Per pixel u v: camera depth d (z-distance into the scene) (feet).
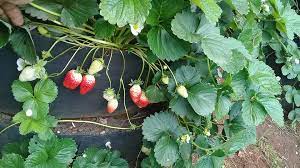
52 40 1.53
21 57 1.47
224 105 1.70
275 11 1.99
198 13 1.55
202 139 1.76
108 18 1.29
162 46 1.51
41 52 1.54
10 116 1.71
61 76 1.60
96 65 1.56
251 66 1.75
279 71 2.94
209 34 1.52
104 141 1.79
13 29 1.42
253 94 1.76
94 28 1.52
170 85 1.63
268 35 2.12
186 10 1.51
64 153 1.61
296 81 2.96
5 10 1.35
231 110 1.84
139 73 1.70
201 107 1.61
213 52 1.48
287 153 2.82
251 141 1.89
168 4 1.49
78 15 1.44
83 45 1.56
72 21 1.44
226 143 1.69
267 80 1.77
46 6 1.43
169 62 1.72
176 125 1.71
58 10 1.44
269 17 2.06
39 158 1.57
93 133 1.76
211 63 1.71
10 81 1.60
